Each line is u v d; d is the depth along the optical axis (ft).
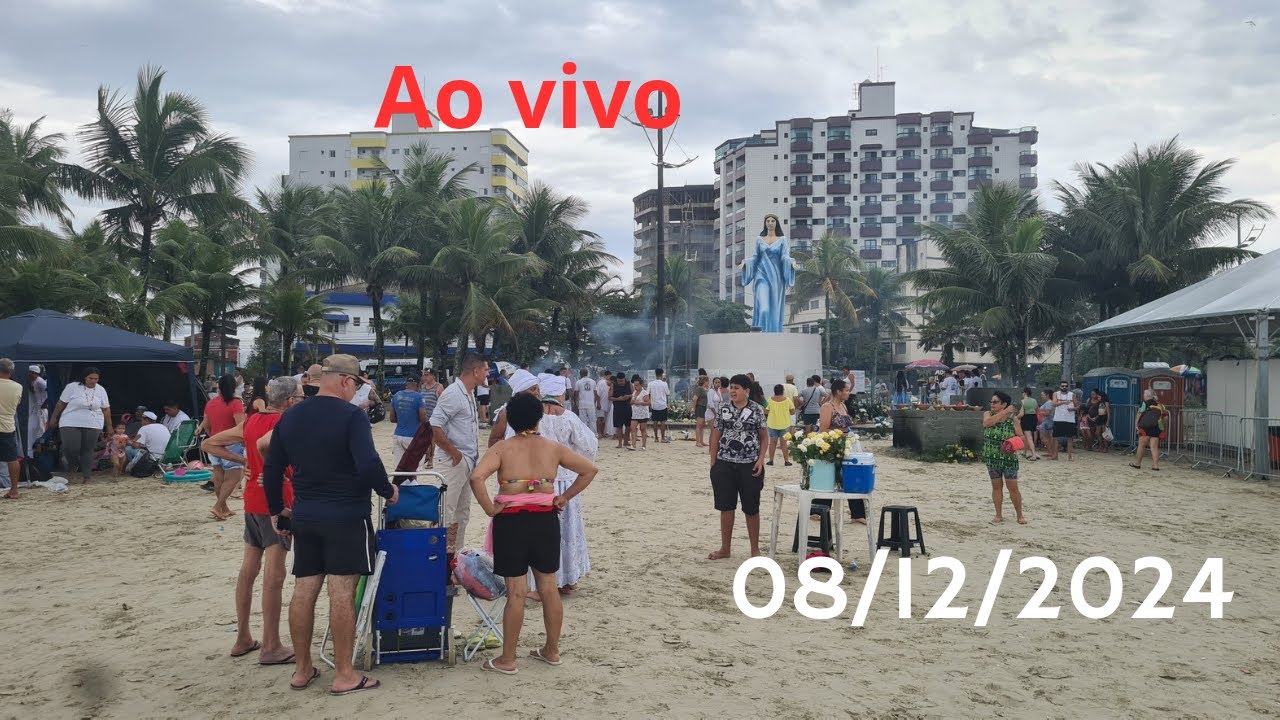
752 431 26.48
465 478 22.43
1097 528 33.27
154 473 46.78
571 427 22.27
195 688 15.46
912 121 319.68
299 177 342.85
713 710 14.89
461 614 20.38
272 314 110.93
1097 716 15.01
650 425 84.99
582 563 22.56
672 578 24.54
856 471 25.67
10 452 38.01
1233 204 99.60
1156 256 101.71
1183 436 63.16
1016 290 102.37
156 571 24.64
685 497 40.04
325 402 15.17
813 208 325.21
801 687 16.12
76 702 14.88
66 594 22.06
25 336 43.47
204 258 100.68
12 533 30.37
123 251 100.83
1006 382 100.78
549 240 135.64
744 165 329.31
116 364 59.57
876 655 18.12
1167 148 102.27
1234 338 84.02
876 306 214.90
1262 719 14.94
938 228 109.50
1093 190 107.24
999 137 319.68
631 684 15.99
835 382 37.22
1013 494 34.01
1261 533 32.83
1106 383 69.21
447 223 116.88
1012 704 15.51
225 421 33.22
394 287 122.01
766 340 93.40
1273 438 53.42
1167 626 20.62
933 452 57.31
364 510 15.29
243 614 17.17
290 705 14.67
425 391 40.96
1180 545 30.22
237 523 32.42
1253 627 20.62
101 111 94.58
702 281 200.23
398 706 14.66
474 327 108.88
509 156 346.33
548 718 14.32
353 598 15.25
